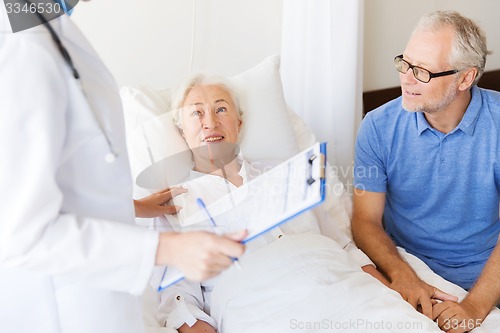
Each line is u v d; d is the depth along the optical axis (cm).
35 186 70
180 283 144
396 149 168
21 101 69
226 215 101
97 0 181
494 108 155
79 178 81
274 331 121
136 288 80
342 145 216
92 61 84
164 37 197
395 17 247
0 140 69
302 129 195
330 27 198
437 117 156
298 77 212
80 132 79
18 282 85
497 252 154
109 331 90
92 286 80
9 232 71
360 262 161
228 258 79
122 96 165
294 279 130
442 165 162
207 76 160
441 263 176
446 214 170
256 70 180
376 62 252
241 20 210
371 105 249
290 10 204
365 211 177
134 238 77
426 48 146
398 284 153
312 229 162
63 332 88
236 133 160
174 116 157
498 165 157
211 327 134
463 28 145
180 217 142
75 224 75
